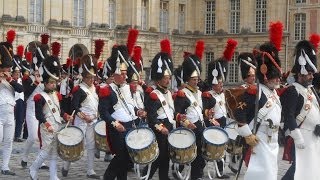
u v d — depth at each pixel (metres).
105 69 17.25
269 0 70.31
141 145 12.99
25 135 26.03
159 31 70.88
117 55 14.39
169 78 14.76
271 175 11.02
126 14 66.81
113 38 64.94
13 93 16.44
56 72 15.32
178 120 14.88
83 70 16.78
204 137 15.02
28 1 56.16
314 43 12.48
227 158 18.97
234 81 70.94
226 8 73.44
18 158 20.11
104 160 19.97
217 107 17.72
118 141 13.35
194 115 15.45
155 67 14.73
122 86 14.21
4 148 16.61
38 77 16.98
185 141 14.11
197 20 75.44
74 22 60.81
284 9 69.75
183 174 16.86
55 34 58.03
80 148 14.38
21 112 25.16
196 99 15.62
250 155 11.27
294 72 12.41
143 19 68.56
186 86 15.72
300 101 12.14
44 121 14.66
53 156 14.91
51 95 15.29
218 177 17.00
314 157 12.12
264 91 11.54
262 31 71.06
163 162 14.31
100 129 16.28
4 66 16.02
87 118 16.22
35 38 56.50
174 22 72.75
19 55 26.44
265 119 11.34
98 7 62.72
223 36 73.25
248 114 11.48
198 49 15.97
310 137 12.17
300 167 11.95
